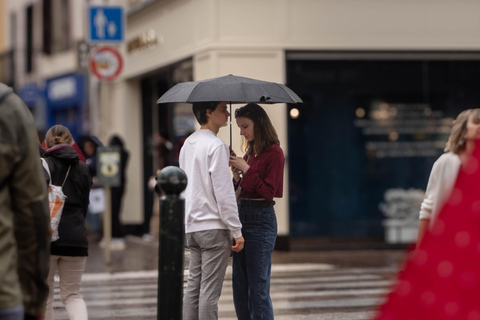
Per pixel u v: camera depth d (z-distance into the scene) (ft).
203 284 28.96
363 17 68.13
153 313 40.50
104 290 48.65
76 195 32.12
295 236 69.26
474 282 13.50
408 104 70.33
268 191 29.55
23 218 16.60
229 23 66.64
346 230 70.18
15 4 131.54
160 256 24.31
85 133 98.78
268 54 66.95
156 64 76.95
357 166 70.08
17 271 16.78
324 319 37.60
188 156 29.32
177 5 72.23
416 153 70.79
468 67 70.59
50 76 113.19
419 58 69.72
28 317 16.84
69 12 104.99
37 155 16.89
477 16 69.62
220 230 28.73
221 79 30.35
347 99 69.41
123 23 67.51
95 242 80.74
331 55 68.28
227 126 31.68
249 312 30.83
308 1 67.36
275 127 30.58
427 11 68.95
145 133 84.74
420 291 13.82
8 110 16.49
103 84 68.33
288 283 49.73
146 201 85.15
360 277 52.19
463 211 14.03
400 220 70.38
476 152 14.52
